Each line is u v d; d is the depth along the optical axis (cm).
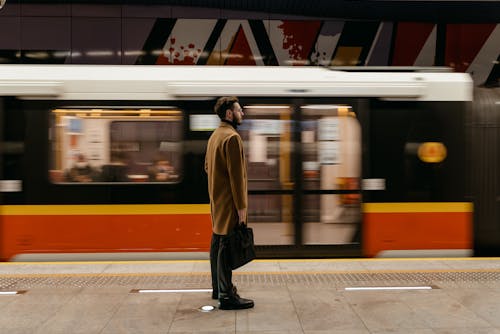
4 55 1045
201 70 646
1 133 623
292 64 1091
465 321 393
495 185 668
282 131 642
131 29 1062
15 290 490
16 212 624
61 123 627
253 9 1078
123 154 631
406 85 646
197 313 416
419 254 646
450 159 650
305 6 1060
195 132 635
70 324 390
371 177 647
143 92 632
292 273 556
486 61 1112
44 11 1044
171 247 634
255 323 390
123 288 497
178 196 634
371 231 645
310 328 378
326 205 646
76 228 628
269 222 645
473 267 587
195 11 1073
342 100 645
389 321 394
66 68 639
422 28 1102
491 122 668
